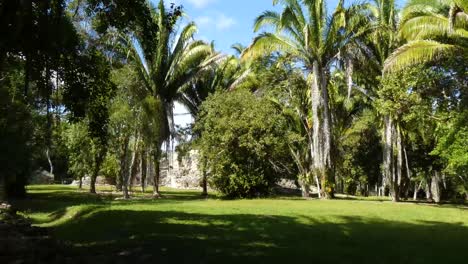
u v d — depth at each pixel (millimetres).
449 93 23969
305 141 33094
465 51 20500
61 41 10969
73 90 12062
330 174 28203
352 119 41188
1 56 10234
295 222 14477
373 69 29375
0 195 27609
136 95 29688
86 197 30031
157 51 33531
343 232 12656
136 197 31656
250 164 28328
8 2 9570
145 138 30375
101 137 13477
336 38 28062
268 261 8438
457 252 9977
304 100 32281
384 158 31469
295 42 28453
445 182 47281
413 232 13047
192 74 36469
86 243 11023
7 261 8109
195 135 38000
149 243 10203
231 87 35500
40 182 54469
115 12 11297
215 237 11148
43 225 16688
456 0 18625
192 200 26625
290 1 27531
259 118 27562
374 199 31344
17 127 23172
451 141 22953
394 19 27812
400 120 28219
